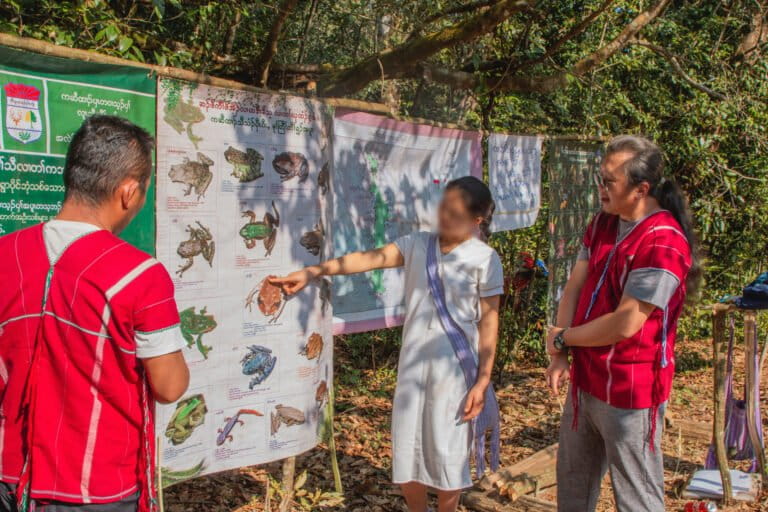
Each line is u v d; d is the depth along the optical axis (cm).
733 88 752
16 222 251
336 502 401
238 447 326
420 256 314
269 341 333
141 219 287
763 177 794
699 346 876
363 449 509
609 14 637
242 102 318
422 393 309
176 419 302
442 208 308
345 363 734
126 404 183
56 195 262
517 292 710
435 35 501
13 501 184
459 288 307
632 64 691
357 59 643
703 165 759
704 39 772
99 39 369
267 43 488
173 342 187
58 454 178
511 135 521
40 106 255
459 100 655
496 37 597
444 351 305
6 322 180
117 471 184
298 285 318
